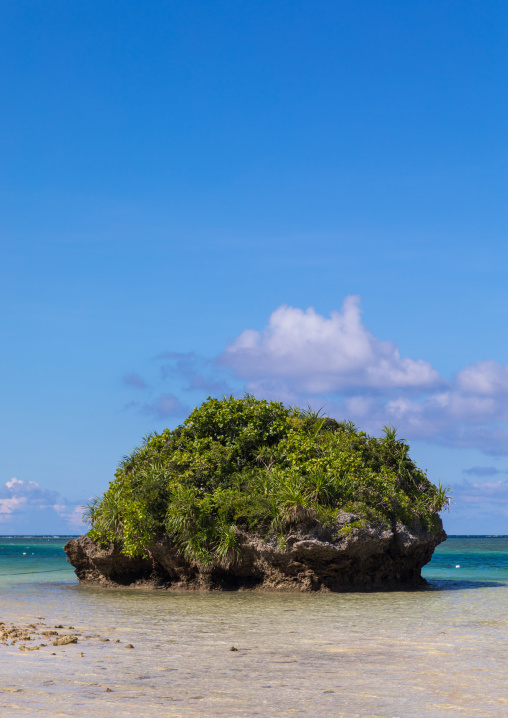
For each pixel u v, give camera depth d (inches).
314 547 924.6
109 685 341.4
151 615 682.2
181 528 973.2
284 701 307.3
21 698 308.8
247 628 584.4
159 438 1167.0
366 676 367.2
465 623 615.2
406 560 1032.2
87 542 1079.6
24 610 727.1
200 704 300.5
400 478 1112.2
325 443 1109.1
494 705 299.7
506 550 3553.2
